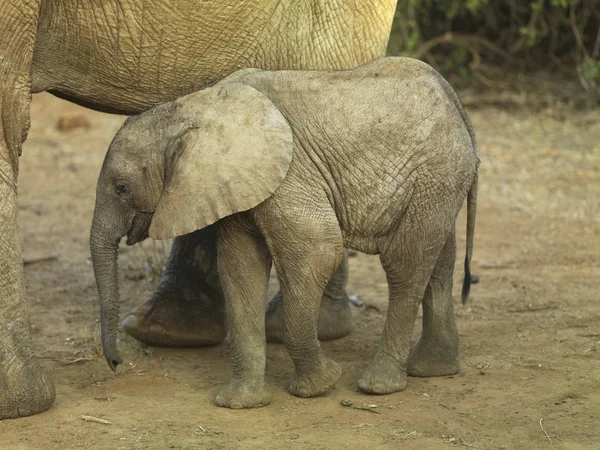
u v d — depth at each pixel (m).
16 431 7.41
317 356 8.00
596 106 21.88
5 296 7.55
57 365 8.91
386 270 8.11
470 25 24.58
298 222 7.62
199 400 8.07
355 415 7.70
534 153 18.56
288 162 7.56
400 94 7.84
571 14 22.12
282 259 7.73
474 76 23.70
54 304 10.84
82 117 21.25
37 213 15.09
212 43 8.80
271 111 7.63
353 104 7.79
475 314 10.43
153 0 8.50
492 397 8.09
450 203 7.99
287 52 8.99
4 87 7.69
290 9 8.92
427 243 7.98
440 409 7.83
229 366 9.01
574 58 23.77
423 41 24.66
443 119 7.88
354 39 9.12
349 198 7.82
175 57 8.78
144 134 7.79
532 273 12.01
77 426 7.52
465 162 8.00
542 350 9.27
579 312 10.45
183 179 7.58
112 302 7.91
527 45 23.56
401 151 7.79
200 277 9.55
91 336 9.63
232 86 7.77
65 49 8.55
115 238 7.92
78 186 16.81
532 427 7.48
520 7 23.52
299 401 7.99
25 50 7.80
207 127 7.63
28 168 18.02
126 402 8.03
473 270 12.15
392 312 8.16
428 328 8.58
